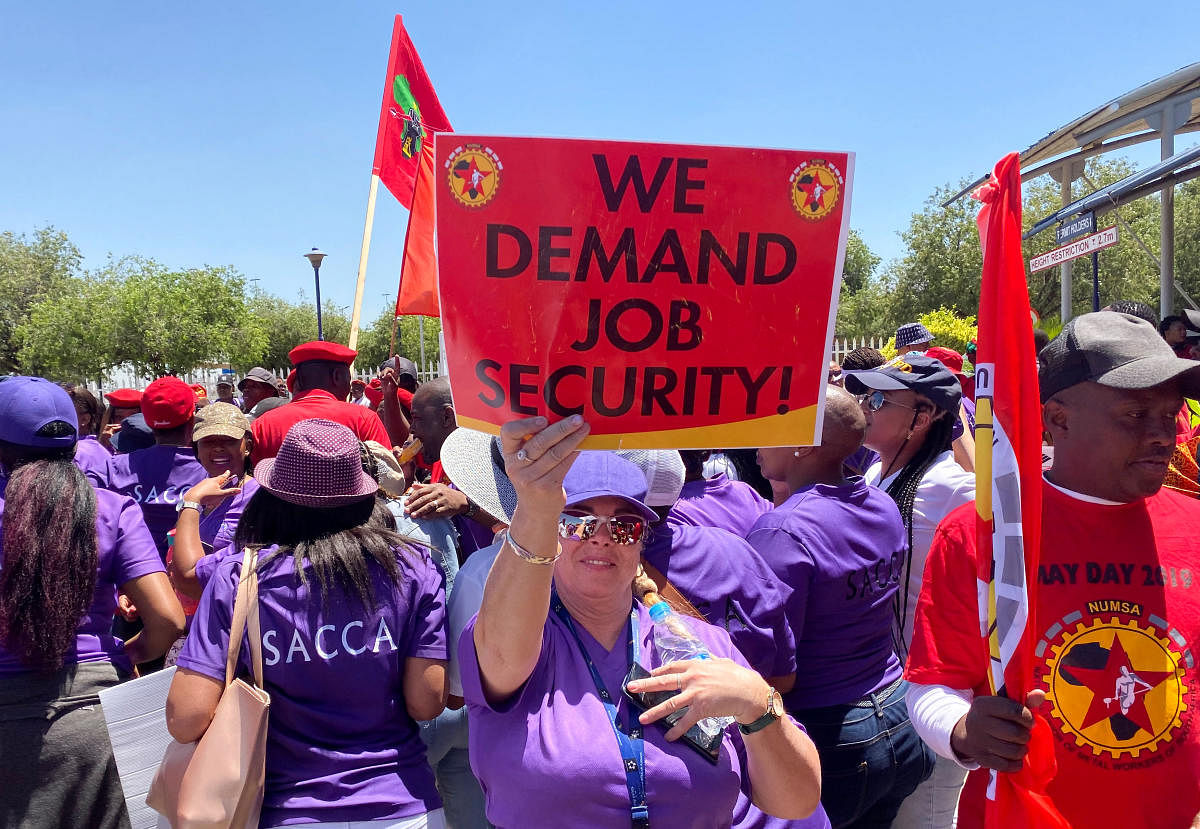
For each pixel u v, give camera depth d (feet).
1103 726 6.10
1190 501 6.65
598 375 4.95
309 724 7.22
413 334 150.10
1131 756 6.08
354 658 7.29
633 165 4.83
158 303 99.25
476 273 4.87
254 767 6.78
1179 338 18.56
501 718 6.14
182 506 11.17
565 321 4.90
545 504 5.18
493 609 5.59
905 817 9.89
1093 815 6.09
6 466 8.77
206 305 103.50
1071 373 6.21
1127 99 37.27
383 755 7.30
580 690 6.17
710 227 4.91
